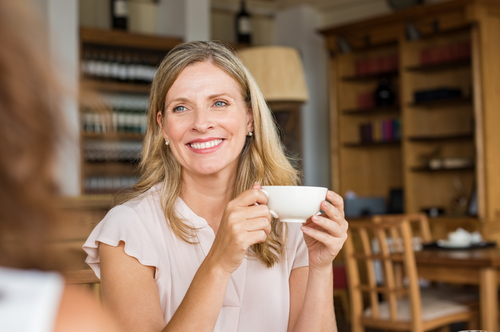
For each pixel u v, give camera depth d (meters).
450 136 5.00
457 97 4.93
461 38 5.12
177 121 1.17
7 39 0.32
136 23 5.70
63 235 0.36
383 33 5.36
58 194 0.35
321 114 6.36
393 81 5.69
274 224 1.23
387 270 2.80
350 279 2.92
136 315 1.05
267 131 1.26
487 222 4.53
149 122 1.25
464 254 2.85
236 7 6.38
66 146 0.34
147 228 1.16
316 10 6.41
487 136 4.62
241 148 1.21
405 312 2.84
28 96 0.32
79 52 4.90
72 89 0.34
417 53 5.26
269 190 0.95
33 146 0.32
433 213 5.01
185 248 1.17
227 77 1.19
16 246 0.34
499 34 4.77
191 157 1.17
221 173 1.21
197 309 0.91
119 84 5.07
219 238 0.92
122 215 1.14
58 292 0.32
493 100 4.69
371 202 4.97
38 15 0.34
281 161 1.28
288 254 1.25
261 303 1.20
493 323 2.67
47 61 0.33
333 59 5.77
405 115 5.23
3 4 0.32
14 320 0.30
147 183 1.25
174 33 5.60
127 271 1.08
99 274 1.15
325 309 1.15
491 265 2.64
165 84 1.18
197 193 1.22
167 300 1.15
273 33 6.58
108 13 5.57
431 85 5.32
